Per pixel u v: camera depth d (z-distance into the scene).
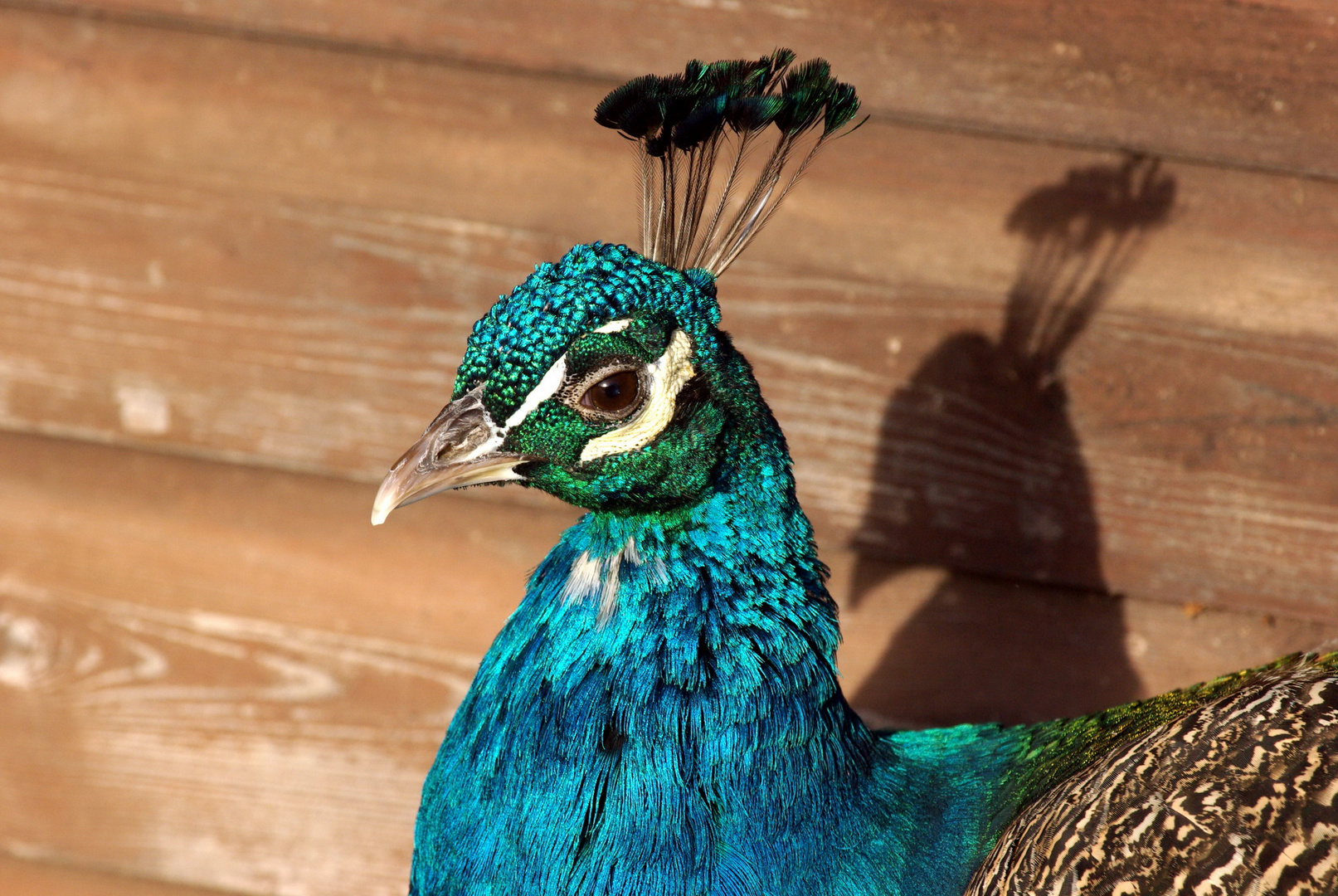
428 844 3.60
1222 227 3.71
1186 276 3.72
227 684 3.78
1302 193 3.71
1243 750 3.58
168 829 3.79
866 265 3.73
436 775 3.60
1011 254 3.72
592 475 3.59
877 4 3.71
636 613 3.59
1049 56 3.71
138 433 3.76
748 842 3.58
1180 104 3.71
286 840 3.79
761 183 3.62
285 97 3.73
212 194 3.74
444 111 3.73
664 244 3.61
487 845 3.59
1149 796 3.58
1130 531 3.74
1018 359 3.73
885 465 3.75
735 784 3.58
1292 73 3.70
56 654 3.78
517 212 3.74
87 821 3.79
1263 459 3.73
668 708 3.58
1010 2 3.71
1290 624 3.74
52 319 3.75
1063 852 3.58
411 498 3.58
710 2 3.72
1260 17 3.70
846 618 3.76
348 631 3.77
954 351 3.73
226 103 3.74
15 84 3.74
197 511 3.77
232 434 3.76
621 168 3.73
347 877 3.79
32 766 3.79
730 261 3.62
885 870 3.59
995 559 3.75
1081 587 3.75
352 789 3.78
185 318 3.75
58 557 3.77
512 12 3.72
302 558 3.77
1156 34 3.70
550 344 3.58
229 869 3.79
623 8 3.72
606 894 3.57
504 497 3.76
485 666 3.61
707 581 3.59
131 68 3.73
